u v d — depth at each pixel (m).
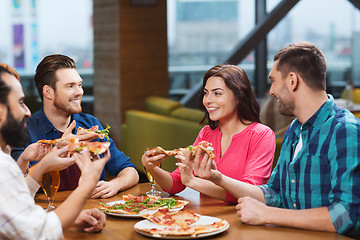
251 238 1.63
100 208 1.95
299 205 1.91
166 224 1.72
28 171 2.02
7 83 1.50
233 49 7.16
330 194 1.79
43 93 2.44
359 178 1.72
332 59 8.91
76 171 2.50
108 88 6.54
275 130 4.39
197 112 5.00
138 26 6.32
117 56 6.27
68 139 1.87
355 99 6.69
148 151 2.13
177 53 8.53
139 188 2.40
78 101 2.46
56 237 1.48
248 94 2.36
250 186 2.05
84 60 8.59
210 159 1.91
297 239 1.62
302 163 1.88
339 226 1.70
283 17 7.18
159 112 5.71
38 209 1.48
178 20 8.46
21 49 9.02
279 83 1.88
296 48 1.85
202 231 1.62
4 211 1.40
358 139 1.75
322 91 1.85
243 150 2.33
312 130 1.86
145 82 6.43
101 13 6.55
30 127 2.45
